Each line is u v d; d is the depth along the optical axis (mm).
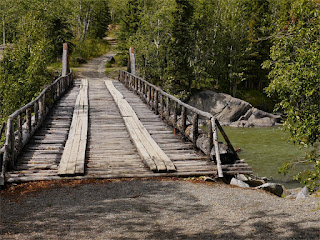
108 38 84875
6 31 62875
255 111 35781
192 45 42375
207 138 9703
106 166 8703
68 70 30359
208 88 44250
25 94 21328
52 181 7637
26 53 22078
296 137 10391
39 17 29938
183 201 6398
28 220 5352
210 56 43625
